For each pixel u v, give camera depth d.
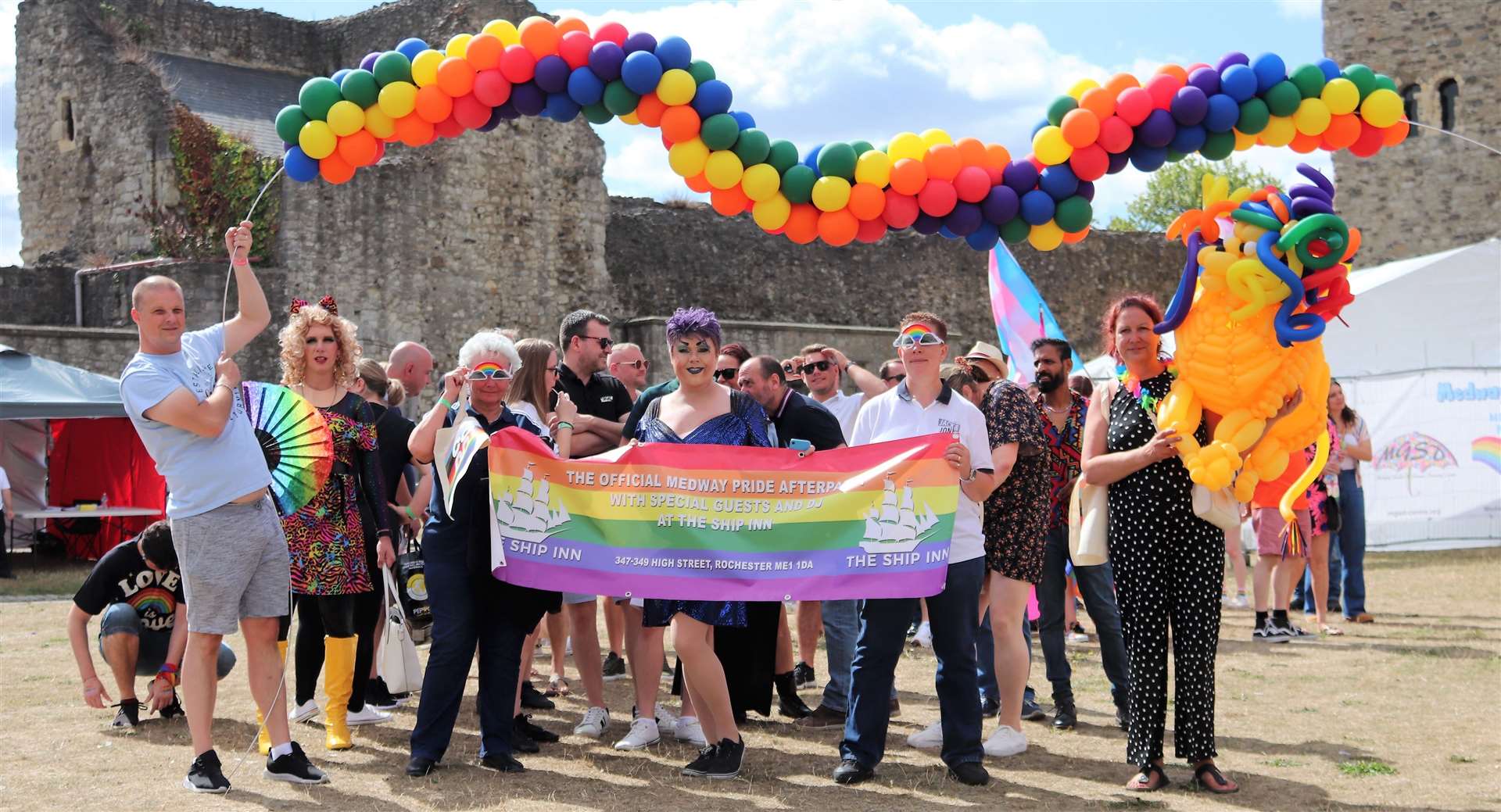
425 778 5.73
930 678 8.50
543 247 24.33
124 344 19.67
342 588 6.19
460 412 5.95
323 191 21.88
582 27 6.09
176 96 23.22
